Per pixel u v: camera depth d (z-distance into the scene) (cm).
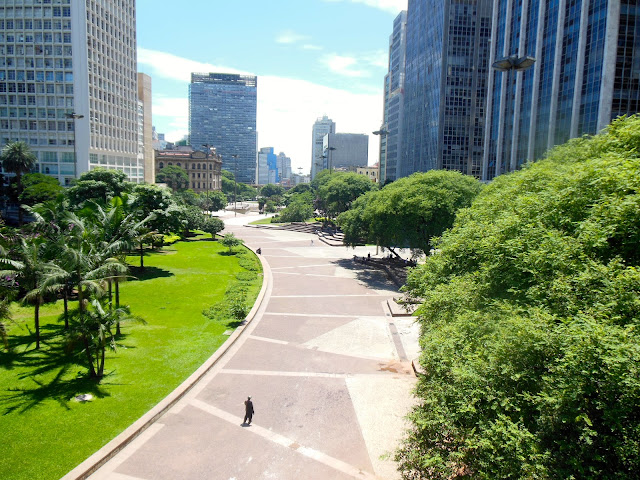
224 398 1981
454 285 1694
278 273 4866
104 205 3288
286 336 2809
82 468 1421
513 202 1950
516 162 7094
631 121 1906
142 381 2073
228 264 5269
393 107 15712
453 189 4197
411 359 2464
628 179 1343
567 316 1098
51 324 2808
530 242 1456
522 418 970
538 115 6550
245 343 2661
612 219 1277
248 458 1555
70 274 2162
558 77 6078
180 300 3528
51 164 8806
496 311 1366
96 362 2239
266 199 16750
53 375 2095
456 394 1113
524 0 6888
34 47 8556
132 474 1448
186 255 5809
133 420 1738
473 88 10644
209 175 17450
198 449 1598
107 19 9588
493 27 7938
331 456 1581
